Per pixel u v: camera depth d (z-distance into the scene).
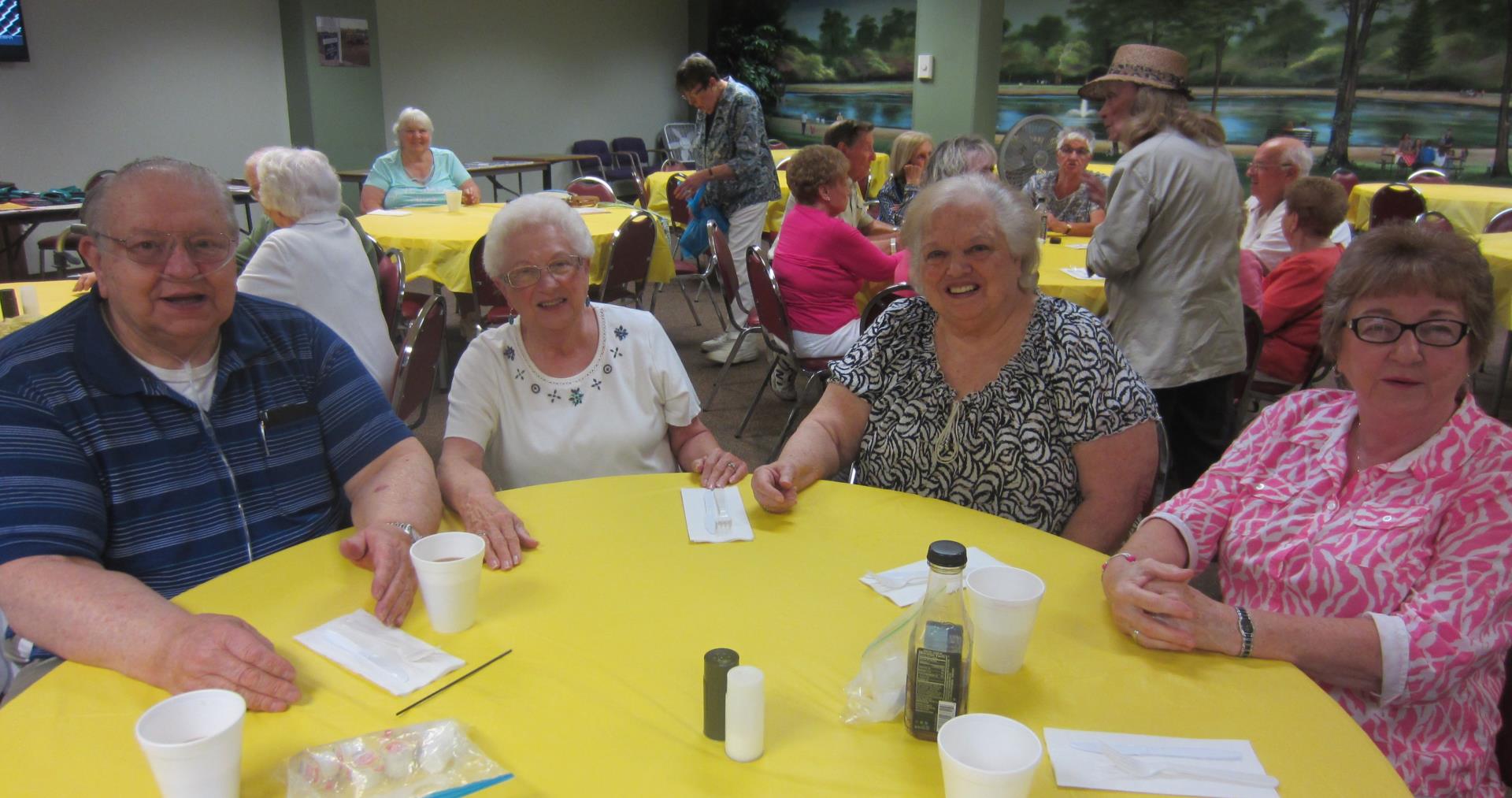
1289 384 3.44
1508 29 6.65
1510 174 6.82
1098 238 2.66
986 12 6.73
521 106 10.17
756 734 0.92
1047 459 1.68
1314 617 1.17
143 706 1.00
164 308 1.36
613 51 10.88
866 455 1.83
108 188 1.35
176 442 1.45
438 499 1.56
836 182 3.58
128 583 1.18
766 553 1.41
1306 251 3.41
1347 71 7.35
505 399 1.88
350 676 1.07
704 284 5.84
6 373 1.34
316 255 2.81
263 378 1.54
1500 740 1.24
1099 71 8.52
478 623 1.19
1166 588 1.18
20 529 1.24
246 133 8.08
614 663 1.10
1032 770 0.78
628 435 1.91
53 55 6.88
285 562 1.36
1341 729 0.99
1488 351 1.24
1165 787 0.89
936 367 1.76
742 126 5.16
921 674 0.94
